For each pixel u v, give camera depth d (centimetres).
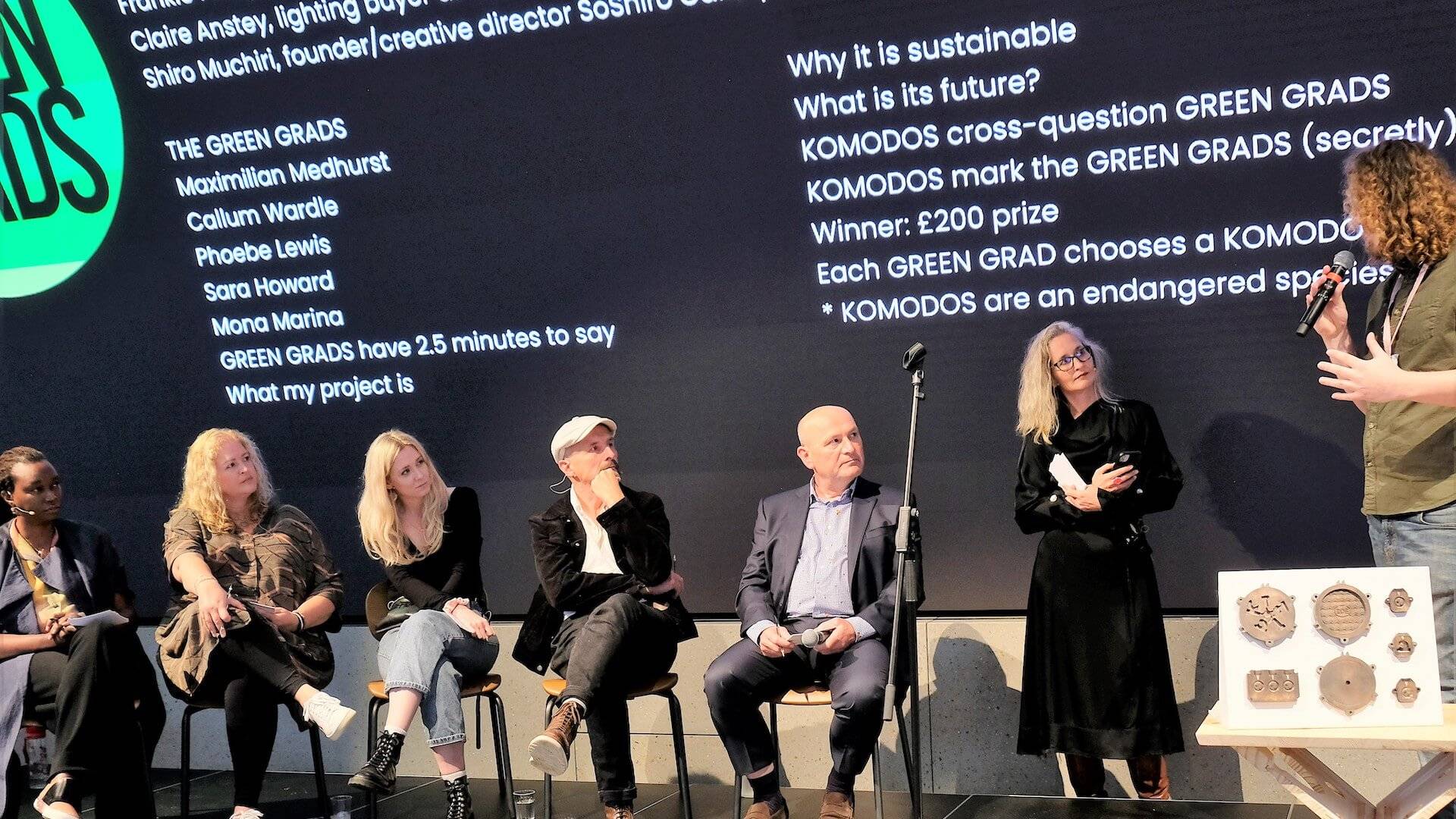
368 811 367
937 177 374
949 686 376
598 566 349
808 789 386
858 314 382
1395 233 260
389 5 413
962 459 375
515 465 409
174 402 438
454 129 411
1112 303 363
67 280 444
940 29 371
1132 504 331
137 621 410
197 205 434
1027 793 370
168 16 432
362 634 419
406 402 418
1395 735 211
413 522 367
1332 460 349
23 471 356
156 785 420
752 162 388
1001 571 372
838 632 320
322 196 422
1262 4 349
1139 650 330
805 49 382
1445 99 336
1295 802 348
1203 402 358
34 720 348
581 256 402
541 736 308
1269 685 220
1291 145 349
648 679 342
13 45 445
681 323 395
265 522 372
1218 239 355
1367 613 219
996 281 371
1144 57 357
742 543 392
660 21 393
